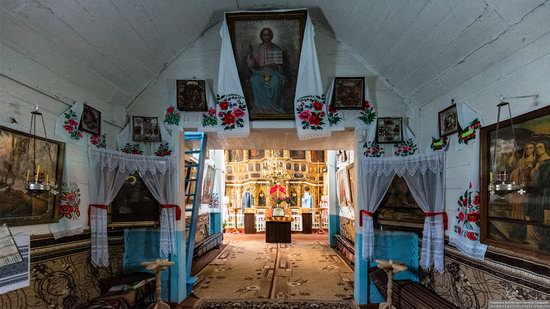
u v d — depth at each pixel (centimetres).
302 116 375
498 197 245
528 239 214
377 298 386
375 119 394
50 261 269
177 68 404
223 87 376
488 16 225
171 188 386
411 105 393
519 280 221
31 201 252
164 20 329
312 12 386
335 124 393
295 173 1126
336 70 400
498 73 253
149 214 382
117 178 347
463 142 299
